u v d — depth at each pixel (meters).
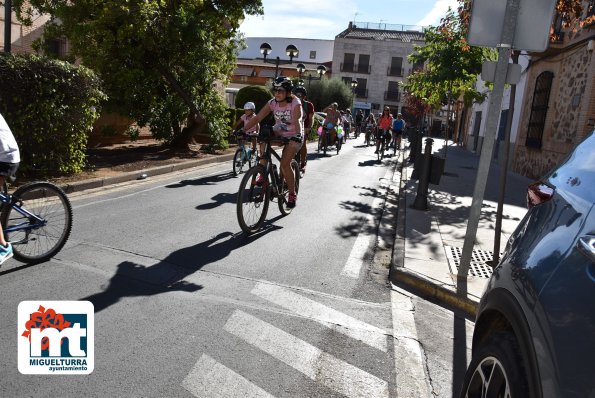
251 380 2.99
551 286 1.65
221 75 15.14
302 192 9.63
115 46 12.54
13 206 4.38
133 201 7.59
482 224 7.82
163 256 5.06
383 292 4.74
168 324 3.59
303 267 5.16
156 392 2.79
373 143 27.25
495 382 1.93
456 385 3.22
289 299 4.28
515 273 1.95
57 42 16.77
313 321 3.90
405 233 6.91
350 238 6.55
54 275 4.33
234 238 5.95
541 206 2.15
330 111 18.05
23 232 4.48
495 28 4.71
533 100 15.90
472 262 5.70
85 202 7.29
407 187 11.13
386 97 60.34
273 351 3.36
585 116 11.88
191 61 13.51
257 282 4.59
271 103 6.72
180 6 13.33
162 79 13.93
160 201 7.70
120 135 15.38
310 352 3.41
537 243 1.93
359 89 60.97
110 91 12.87
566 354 1.45
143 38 12.20
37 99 8.04
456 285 4.85
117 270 4.56
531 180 15.05
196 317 3.74
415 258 5.69
